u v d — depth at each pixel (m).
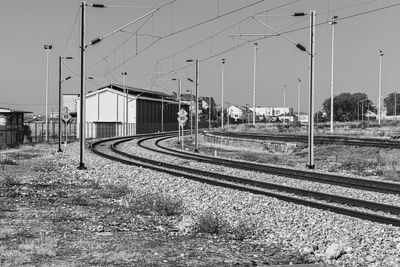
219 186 21.19
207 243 10.94
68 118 57.97
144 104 114.19
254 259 9.62
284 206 16.02
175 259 9.21
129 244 10.34
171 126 134.50
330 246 10.38
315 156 40.28
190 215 14.63
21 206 14.98
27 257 8.77
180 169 29.75
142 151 48.75
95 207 15.47
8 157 37.72
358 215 14.05
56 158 38.50
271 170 28.55
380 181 22.34
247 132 79.25
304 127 96.06
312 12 31.30
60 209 14.71
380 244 11.05
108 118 109.94
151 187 21.64
